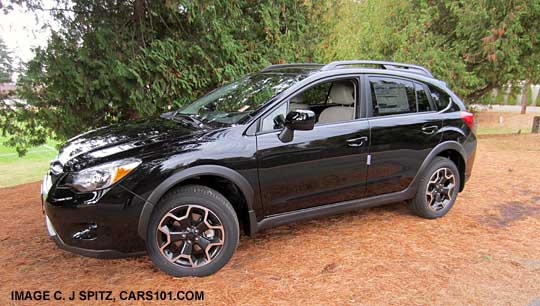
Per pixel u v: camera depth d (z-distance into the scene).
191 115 3.74
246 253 3.42
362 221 4.20
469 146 4.40
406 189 4.05
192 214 2.96
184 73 6.13
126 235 2.77
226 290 2.82
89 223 2.70
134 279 2.98
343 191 3.62
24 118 5.51
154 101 6.02
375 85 3.83
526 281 3.01
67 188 2.73
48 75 5.30
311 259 3.31
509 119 19.38
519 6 9.46
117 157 2.79
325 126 3.46
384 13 10.91
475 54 10.41
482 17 9.84
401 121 3.86
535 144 9.64
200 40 6.26
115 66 5.50
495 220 4.29
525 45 10.16
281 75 3.89
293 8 7.45
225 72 6.43
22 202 5.09
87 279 2.99
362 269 3.15
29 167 11.12
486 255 3.43
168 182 2.80
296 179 3.31
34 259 3.33
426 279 3.02
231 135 3.08
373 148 3.68
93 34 5.50
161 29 6.26
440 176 4.26
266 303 2.67
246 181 3.08
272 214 3.32
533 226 4.12
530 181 5.89
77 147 3.10
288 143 3.23
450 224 4.15
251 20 6.98
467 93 10.90
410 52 10.18
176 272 2.95
